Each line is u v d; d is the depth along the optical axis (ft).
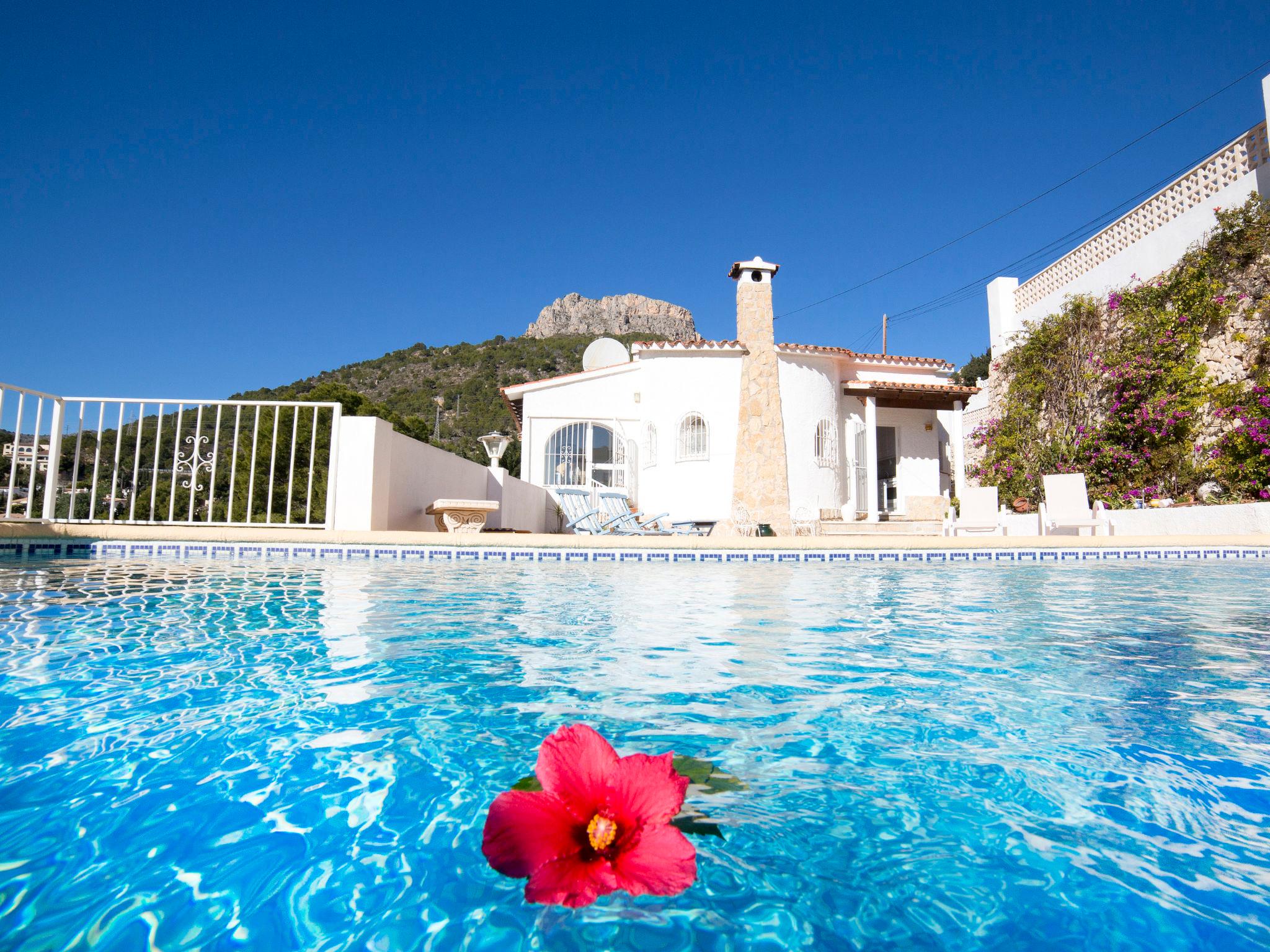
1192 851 3.38
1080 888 3.02
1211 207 36.40
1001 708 5.92
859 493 51.42
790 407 49.44
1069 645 8.95
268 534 21.90
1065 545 25.58
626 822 2.79
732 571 20.42
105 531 21.02
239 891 2.91
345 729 5.18
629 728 5.30
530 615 11.16
